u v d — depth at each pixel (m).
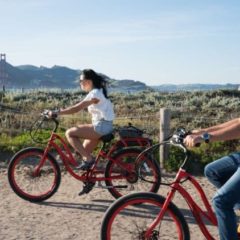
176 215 4.46
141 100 24.78
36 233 6.01
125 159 7.27
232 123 4.41
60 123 13.14
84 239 5.83
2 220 6.50
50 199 7.55
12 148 10.44
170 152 9.75
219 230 4.27
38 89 27.38
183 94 28.02
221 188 4.27
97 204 7.30
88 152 7.34
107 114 7.28
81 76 7.33
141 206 6.34
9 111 13.27
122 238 5.29
